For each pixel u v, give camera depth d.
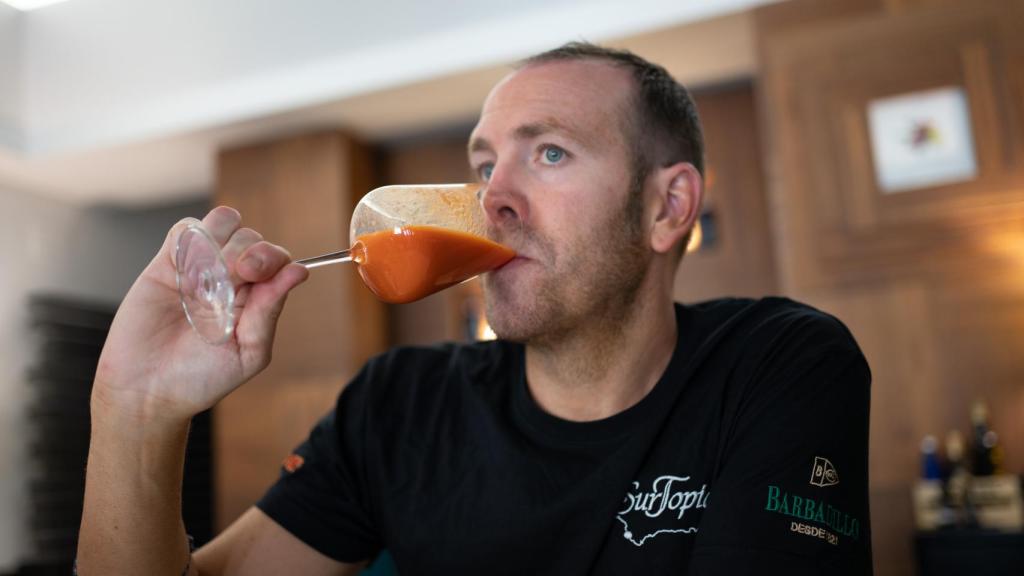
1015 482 2.65
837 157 3.20
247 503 4.25
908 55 3.16
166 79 4.19
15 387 4.80
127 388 0.89
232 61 4.08
